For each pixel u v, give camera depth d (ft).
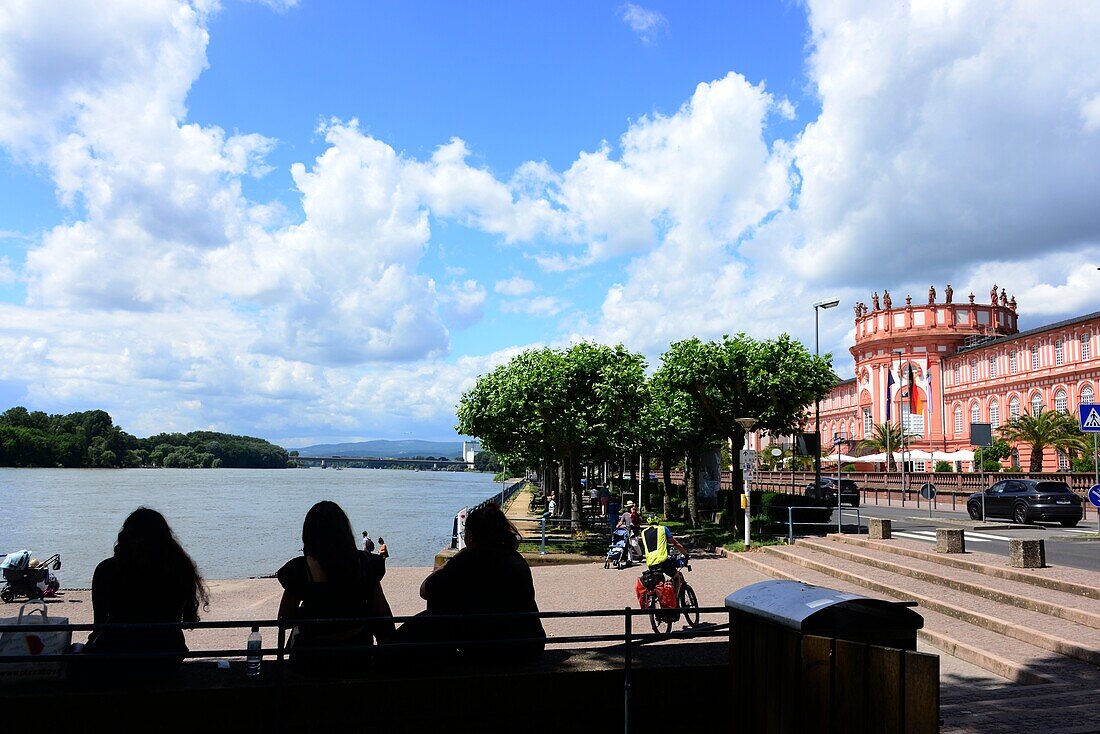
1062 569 42.42
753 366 87.86
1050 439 162.71
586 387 90.48
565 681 15.69
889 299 249.14
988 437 102.73
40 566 53.52
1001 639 31.73
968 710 22.03
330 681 14.97
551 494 166.61
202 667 16.05
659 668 16.05
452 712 15.19
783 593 14.85
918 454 206.80
